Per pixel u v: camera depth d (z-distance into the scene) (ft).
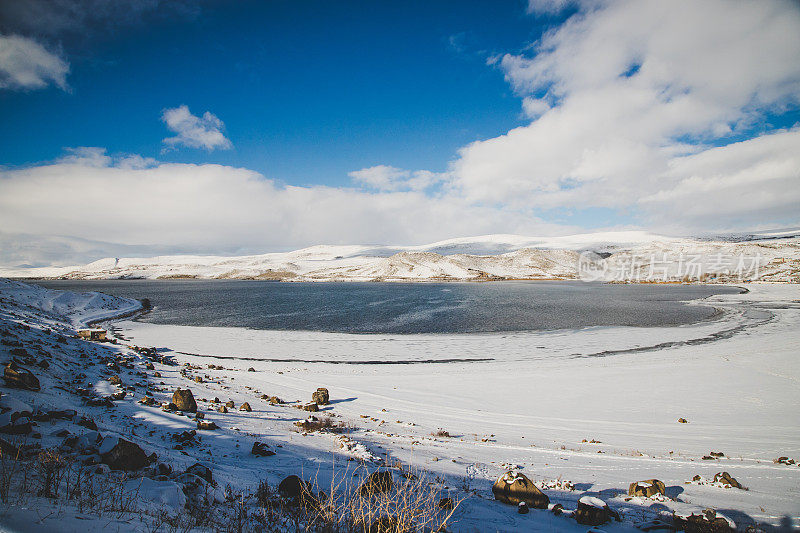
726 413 54.90
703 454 38.27
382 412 57.52
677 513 18.99
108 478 15.89
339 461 29.19
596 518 18.70
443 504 20.13
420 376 83.05
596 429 49.06
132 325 162.20
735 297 262.88
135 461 18.40
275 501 17.98
